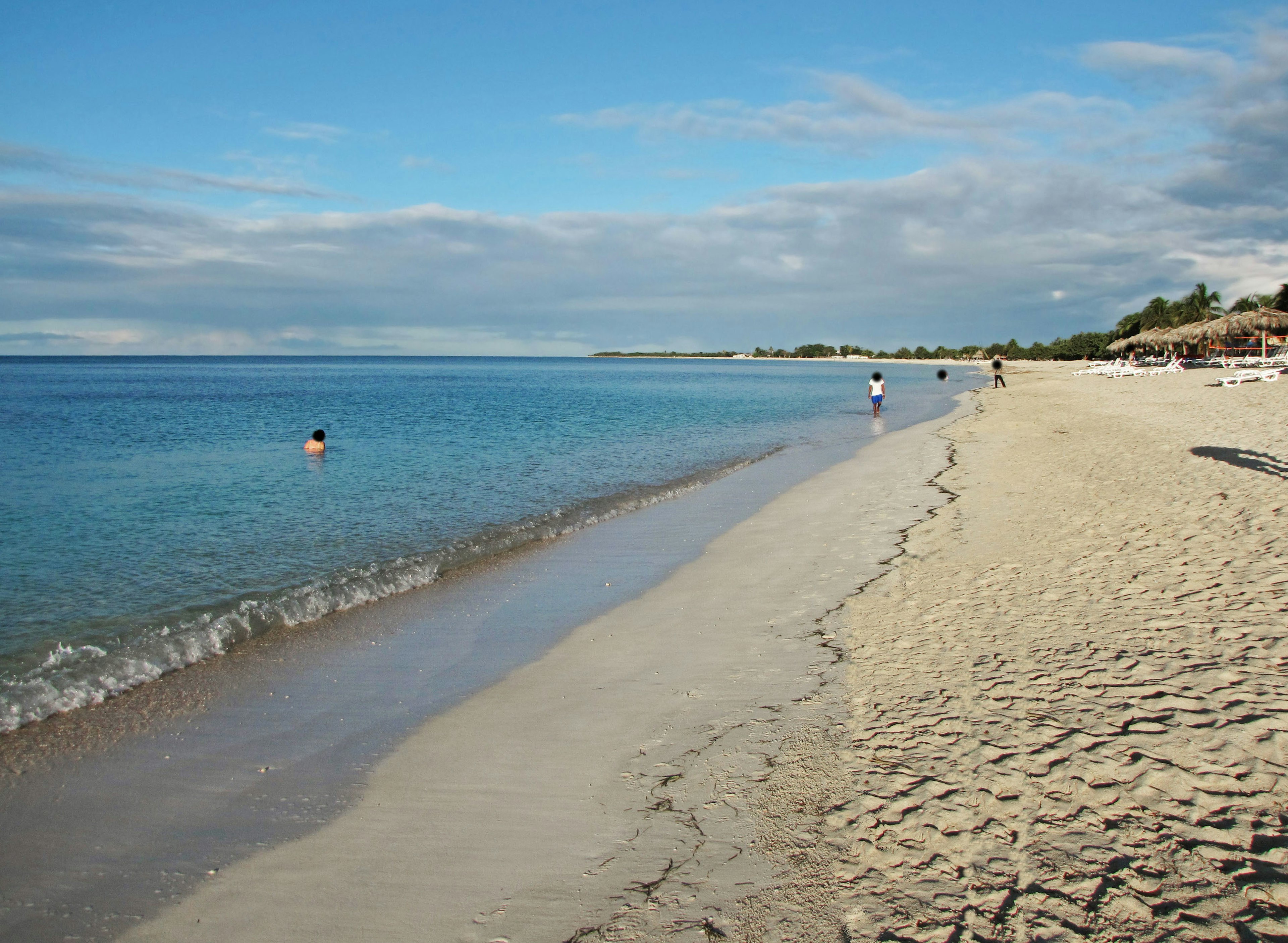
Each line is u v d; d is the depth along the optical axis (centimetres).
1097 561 783
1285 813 337
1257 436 1639
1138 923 288
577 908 344
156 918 358
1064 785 380
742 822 395
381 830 422
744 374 12256
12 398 5144
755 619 741
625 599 847
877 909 317
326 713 579
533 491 1535
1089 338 11000
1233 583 654
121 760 512
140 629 759
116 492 1522
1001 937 291
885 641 634
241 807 451
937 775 408
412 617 805
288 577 934
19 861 404
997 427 2494
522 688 610
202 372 13012
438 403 4716
